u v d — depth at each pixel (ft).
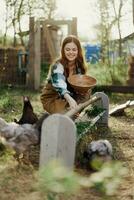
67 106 22.24
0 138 19.15
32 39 56.80
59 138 16.65
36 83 56.95
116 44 69.77
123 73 62.03
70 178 6.93
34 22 56.75
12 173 17.42
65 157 16.63
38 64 56.90
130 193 15.71
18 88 58.75
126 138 26.76
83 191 15.49
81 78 22.72
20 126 17.65
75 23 56.13
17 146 17.15
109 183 7.30
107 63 65.41
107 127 29.96
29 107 20.58
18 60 65.41
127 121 33.17
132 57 60.44
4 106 38.88
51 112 22.41
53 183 6.93
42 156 16.89
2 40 102.68
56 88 21.02
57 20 56.85
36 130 17.69
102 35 69.31
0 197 14.73
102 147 18.61
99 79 62.13
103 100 29.76
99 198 14.98
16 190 15.37
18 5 92.17
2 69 62.95
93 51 92.58
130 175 18.19
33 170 17.98
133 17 56.03
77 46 22.54
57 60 22.40
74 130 16.49
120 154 22.38
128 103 35.96
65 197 14.71
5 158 19.67
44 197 14.66
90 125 21.81
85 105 21.57
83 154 18.94
